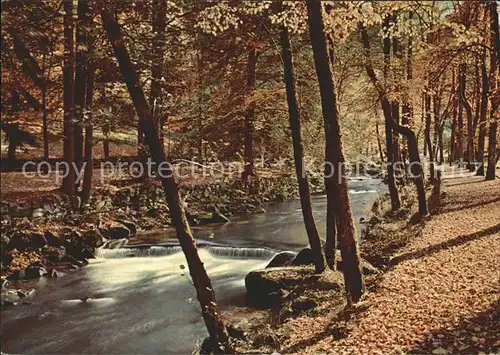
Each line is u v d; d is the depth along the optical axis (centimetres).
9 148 2641
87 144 2239
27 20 1315
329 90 938
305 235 2238
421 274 1120
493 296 864
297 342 915
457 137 4228
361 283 998
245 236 2233
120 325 1254
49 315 1327
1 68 1680
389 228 1836
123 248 1978
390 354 733
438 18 1159
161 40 1118
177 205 977
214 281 1595
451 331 757
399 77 1686
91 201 2306
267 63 2369
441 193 2438
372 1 1144
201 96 2027
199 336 1173
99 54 1284
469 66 2692
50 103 2614
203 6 1141
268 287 1327
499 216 1634
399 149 3030
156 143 975
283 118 2177
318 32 927
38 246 1817
